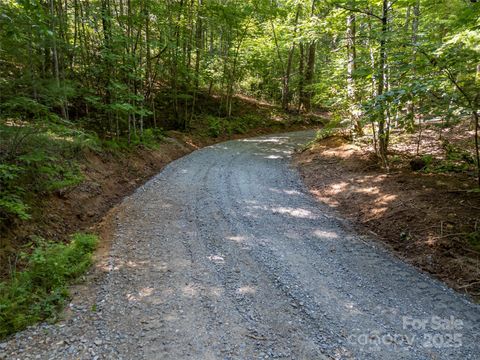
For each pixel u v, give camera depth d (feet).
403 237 18.40
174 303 12.84
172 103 58.03
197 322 11.78
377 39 24.57
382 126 27.89
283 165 38.45
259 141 55.98
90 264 15.70
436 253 16.29
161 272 15.11
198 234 19.30
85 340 10.79
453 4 29.22
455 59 17.04
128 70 35.47
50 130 22.11
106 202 24.31
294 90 79.61
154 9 40.47
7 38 20.38
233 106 70.13
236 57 62.39
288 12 65.72
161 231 19.60
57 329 11.35
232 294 13.55
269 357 10.20
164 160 38.37
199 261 16.20
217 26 62.54
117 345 10.58
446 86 19.92
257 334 11.25
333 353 10.44
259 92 82.89
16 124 18.48
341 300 13.32
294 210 23.84
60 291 13.28
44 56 31.17
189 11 49.03
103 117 37.40
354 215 22.70
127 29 37.42
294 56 80.48
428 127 34.22
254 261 16.33
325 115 85.87
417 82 18.02
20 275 13.57
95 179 25.45
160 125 51.57
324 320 12.06
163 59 50.11
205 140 52.44
